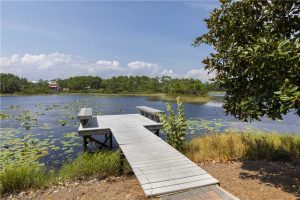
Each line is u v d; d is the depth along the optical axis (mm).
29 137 12516
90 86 98875
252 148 6332
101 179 5066
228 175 4922
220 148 6523
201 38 5285
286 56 3475
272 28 4570
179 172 3996
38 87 92188
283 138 7312
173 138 6852
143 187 3430
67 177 5156
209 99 45594
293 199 3713
